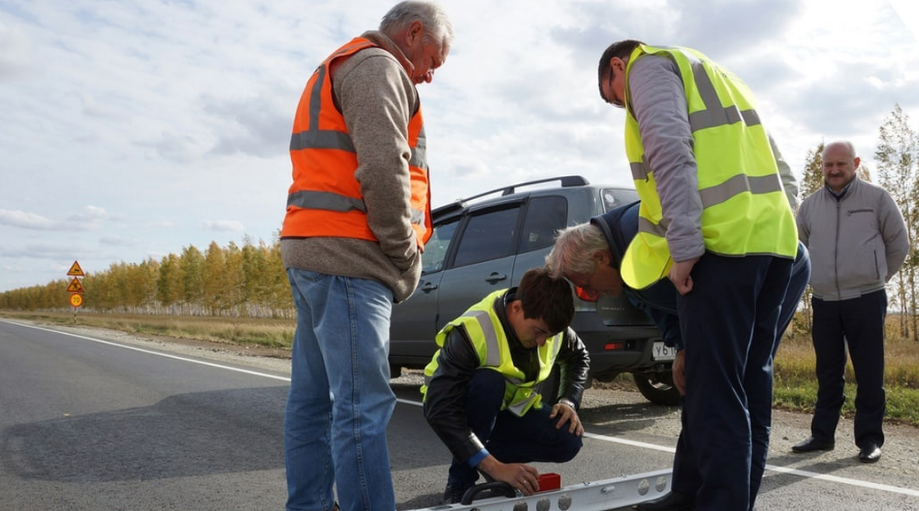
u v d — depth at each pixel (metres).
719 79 2.27
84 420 4.87
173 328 23.17
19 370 7.90
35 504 2.99
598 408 5.71
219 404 5.57
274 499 3.10
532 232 5.01
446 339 2.76
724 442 2.13
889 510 2.93
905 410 5.33
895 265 4.00
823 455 4.01
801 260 2.54
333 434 2.17
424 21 2.37
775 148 2.48
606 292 2.72
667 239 2.11
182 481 3.37
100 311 93.75
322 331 2.20
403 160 2.10
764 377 2.37
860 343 3.96
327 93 2.18
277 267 49.59
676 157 2.09
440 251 5.82
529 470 2.54
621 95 2.47
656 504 2.76
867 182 4.10
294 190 2.28
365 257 2.19
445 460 3.87
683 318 2.21
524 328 2.68
